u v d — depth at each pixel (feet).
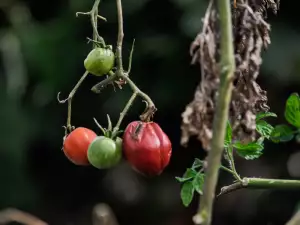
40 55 13.46
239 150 3.50
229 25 2.88
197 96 3.02
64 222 14.90
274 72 11.73
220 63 2.87
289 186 3.46
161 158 3.32
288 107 3.72
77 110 13.67
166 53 12.73
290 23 12.04
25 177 14.20
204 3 12.17
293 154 12.91
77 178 15.08
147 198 14.57
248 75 3.18
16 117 13.60
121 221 14.88
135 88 3.40
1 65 13.78
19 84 13.64
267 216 13.38
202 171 3.51
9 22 13.93
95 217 6.24
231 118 3.23
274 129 3.71
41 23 13.99
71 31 13.39
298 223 3.32
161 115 13.35
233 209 13.57
